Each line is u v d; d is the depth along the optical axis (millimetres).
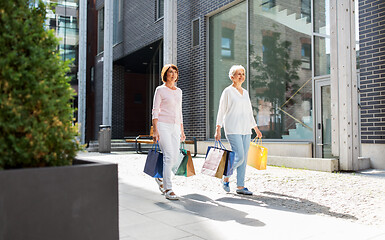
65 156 1893
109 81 12938
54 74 1826
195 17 11477
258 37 9391
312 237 2619
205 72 11094
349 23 6457
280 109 8703
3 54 1666
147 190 4684
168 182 4039
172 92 4129
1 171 1448
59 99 1814
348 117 6355
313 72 7879
